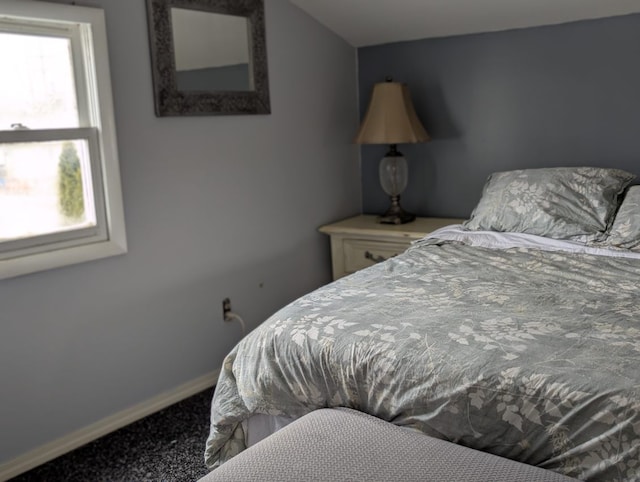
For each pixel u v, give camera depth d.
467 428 1.57
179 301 2.96
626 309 1.86
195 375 3.08
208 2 2.91
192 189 2.96
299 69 3.44
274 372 1.93
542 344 1.63
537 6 3.02
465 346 1.66
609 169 2.90
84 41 2.50
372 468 1.47
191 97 2.88
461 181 3.61
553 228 2.72
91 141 2.58
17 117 2.38
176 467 2.40
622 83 3.03
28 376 2.44
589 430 1.40
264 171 3.31
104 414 2.70
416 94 3.67
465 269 2.42
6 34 2.32
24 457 2.44
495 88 3.39
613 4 2.90
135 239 2.75
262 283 3.37
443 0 3.09
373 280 2.36
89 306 2.61
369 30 3.56
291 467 1.50
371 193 3.95
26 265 2.38
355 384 1.77
